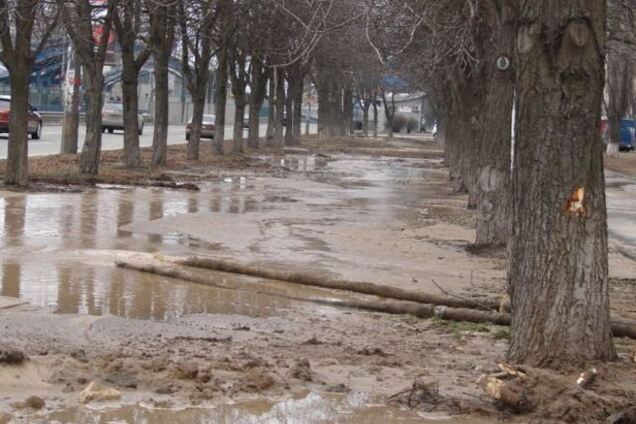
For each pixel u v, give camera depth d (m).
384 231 18.66
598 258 7.30
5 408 6.21
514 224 7.58
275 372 7.38
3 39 21.83
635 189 35.84
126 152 30.62
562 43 7.09
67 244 14.54
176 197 23.31
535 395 6.63
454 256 15.57
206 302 10.93
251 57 47.47
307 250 15.30
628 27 25.66
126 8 26.78
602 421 6.38
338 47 39.09
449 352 8.78
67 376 6.99
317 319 10.33
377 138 92.38
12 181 22.47
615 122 61.59
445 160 50.66
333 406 6.69
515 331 7.53
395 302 11.07
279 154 52.09
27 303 10.09
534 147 7.28
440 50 20.34
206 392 6.82
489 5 15.76
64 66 38.97
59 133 56.19
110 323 9.26
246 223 18.69
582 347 7.28
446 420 6.48
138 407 6.43
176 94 106.50
